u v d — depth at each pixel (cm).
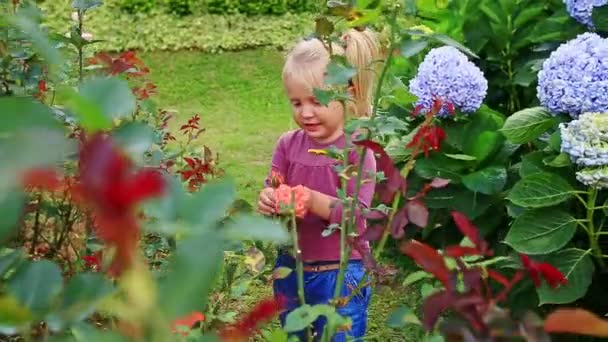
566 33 375
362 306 245
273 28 1021
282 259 250
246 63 940
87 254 212
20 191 56
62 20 998
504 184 324
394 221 152
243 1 1042
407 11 167
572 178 298
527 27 395
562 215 285
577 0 356
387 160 148
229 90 857
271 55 966
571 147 275
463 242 154
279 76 898
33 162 47
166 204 58
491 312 92
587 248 307
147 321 54
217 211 58
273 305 85
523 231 284
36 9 229
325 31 178
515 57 403
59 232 269
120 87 60
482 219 338
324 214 228
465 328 92
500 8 397
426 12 404
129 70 257
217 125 728
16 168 47
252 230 56
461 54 337
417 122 349
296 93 244
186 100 823
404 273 369
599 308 313
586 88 299
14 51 250
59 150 48
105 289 75
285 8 1052
